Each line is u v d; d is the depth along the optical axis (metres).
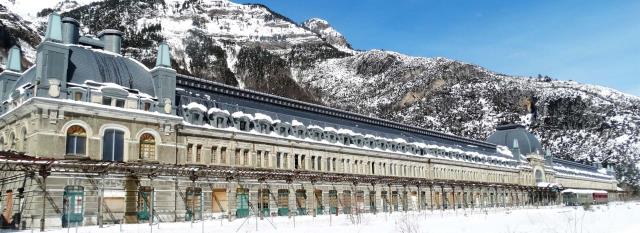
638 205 99.19
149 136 52.38
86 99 48.28
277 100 73.25
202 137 57.75
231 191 58.50
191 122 57.25
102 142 48.38
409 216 56.69
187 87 62.22
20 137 48.03
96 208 46.88
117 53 57.78
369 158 81.38
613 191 172.75
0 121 52.69
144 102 52.50
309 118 76.81
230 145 60.62
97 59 52.81
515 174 123.25
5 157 38.78
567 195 131.62
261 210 57.97
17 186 47.09
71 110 46.62
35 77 48.44
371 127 89.62
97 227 41.59
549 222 55.09
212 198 56.78
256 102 70.25
